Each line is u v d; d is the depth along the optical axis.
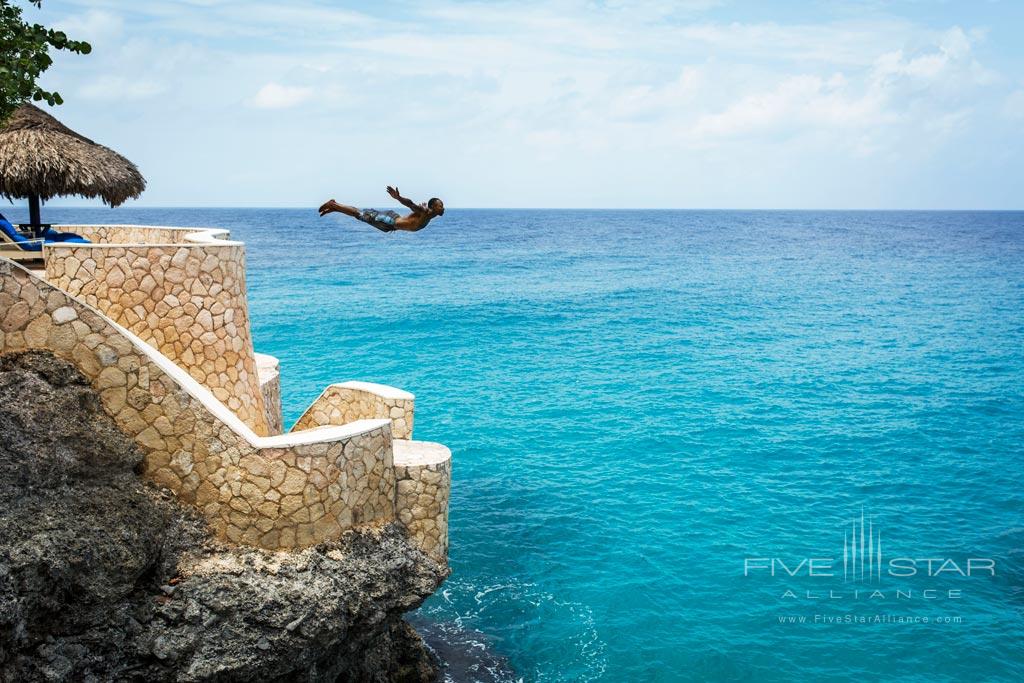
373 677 15.62
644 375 42.50
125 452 12.20
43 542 10.70
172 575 12.05
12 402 11.54
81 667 11.21
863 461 29.47
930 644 18.34
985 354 48.22
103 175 17.14
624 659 18.02
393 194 11.70
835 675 17.41
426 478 14.27
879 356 47.69
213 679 11.97
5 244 15.69
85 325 12.28
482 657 18.08
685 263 110.25
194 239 15.86
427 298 71.12
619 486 27.06
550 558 22.23
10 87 13.12
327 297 70.62
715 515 24.84
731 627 19.06
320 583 12.47
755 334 55.22
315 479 12.72
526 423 33.78
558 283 84.69
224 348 14.71
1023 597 20.27
